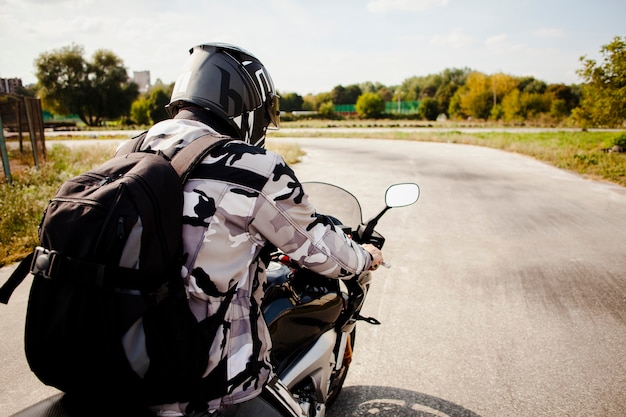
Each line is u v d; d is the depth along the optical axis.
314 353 2.10
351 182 11.84
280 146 20.84
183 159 1.30
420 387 3.11
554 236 6.82
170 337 1.16
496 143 24.25
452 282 5.02
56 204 1.19
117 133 42.84
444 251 6.12
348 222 2.46
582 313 4.26
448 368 3.35
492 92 71.50
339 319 2.34
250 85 1.60
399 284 4.97
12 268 5.05
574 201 9.46
